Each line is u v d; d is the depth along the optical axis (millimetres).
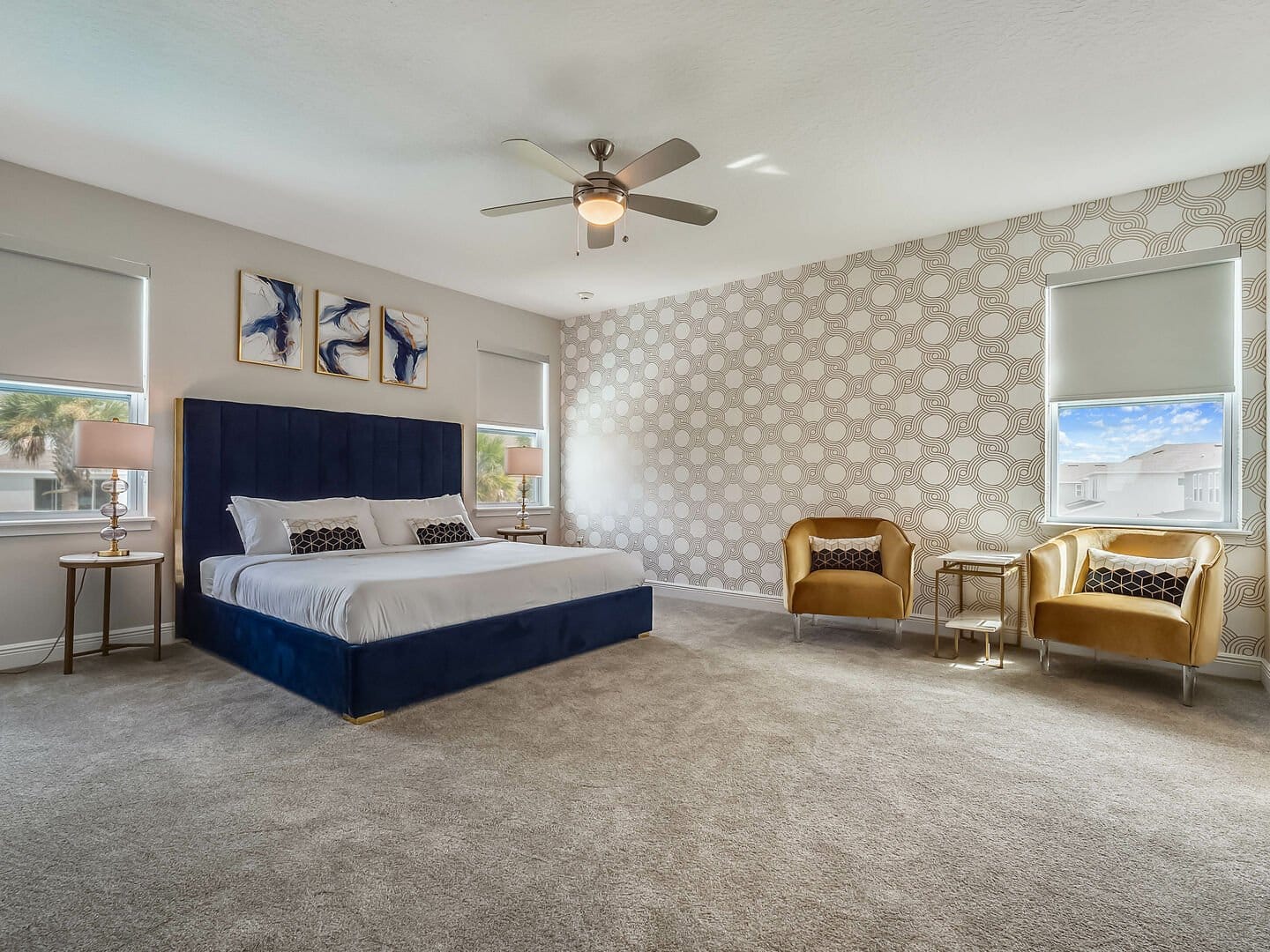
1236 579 3373
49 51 2418
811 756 2344
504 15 2225
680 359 5633
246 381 4254
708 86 2637
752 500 5191
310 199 3766
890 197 3709
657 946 1369
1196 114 2838
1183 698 2941
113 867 1634
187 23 2266
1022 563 3920
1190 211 3496
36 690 2992
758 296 5145
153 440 3451
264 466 4219
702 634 4250
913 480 4422
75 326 3551
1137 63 2479
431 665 2877
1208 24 2252
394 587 2848
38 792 2023
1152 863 1692
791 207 3840
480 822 1866
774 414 5062
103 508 3436
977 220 4051
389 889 1556
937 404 4316
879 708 2859
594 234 3297
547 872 1630
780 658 3670
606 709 2811
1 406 3412
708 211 2951
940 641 4086
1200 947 1379
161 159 3279
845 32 2305
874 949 1363
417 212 3932
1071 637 3211
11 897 1514
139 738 2453
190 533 3877
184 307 3963
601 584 3900
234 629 3363
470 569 3309
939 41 2352
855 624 4566
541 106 2785
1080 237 3809
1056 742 2494
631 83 2619
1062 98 2719
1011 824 1884
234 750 2350
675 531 5660
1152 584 3266
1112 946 1379
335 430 4613
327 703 2721
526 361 6223
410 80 2609
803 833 1824
